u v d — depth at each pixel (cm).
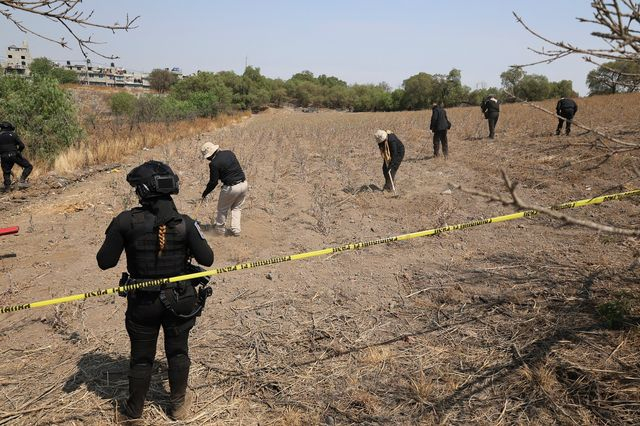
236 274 562
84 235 713
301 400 346
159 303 294
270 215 815
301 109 10100
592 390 335
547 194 878
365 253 624
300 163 1267
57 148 1352
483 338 413
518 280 517
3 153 1011
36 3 312
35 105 1344
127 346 415
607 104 2572
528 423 313
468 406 334
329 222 764
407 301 489
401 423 322
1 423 319
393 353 398
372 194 926
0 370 383
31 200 953
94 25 336
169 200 300
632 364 355
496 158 1243
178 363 314
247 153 1546
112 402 342
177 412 325
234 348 411
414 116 3381
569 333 404
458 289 507
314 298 500
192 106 4100
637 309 425
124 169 1271
